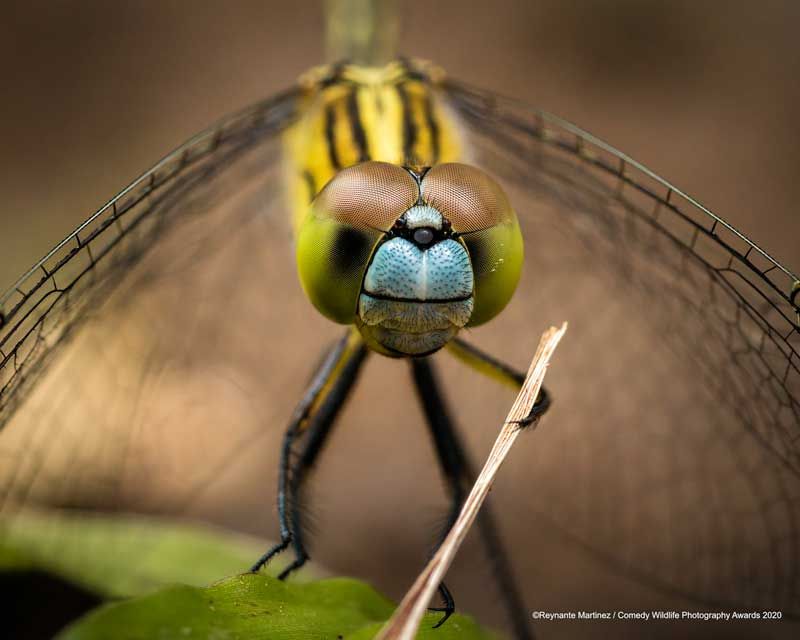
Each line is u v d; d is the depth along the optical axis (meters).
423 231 0.06
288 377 0.09
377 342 0.07
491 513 0.08
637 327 0.08
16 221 0.13
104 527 0.08
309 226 0.07
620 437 0.08
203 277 0.08
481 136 0.07
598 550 0.08
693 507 0.08
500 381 0.07
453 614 0.06
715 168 0.13
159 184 0.07
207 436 0.08
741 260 0.07
